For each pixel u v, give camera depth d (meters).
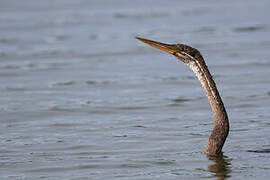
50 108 15.99
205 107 15.88
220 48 22.95
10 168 11.44
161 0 34.28
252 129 13.60
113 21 28.75
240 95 16.81
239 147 12.27
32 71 20.44
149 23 28.06
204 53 22.36
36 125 14.50
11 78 19.58
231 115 14.99
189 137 13.20
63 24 28.17
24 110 15.81
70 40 25.17
